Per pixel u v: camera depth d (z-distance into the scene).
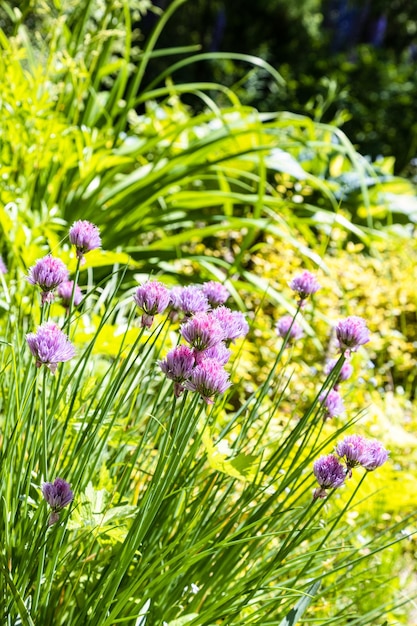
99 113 4.47
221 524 1.58
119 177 4.71
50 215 3.35
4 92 3.53
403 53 22.83
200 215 4.28
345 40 24.45
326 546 2.12
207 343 1.34
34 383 1.47
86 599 1.56
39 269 1.40
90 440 1.52
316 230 6.01
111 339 2.40
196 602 1.67
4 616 1.47
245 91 14.86
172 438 1.42
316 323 4.36
